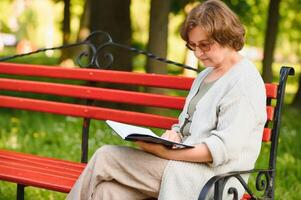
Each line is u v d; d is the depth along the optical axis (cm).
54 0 2555
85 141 614
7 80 647
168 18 1174
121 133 412
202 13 433
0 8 4875
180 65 578
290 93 2316
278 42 4006
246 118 421
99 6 1261
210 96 444
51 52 4634
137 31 3659
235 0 1722
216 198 411
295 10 2466
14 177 504
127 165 429
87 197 434
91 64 624
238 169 433
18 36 4866
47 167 541
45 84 626
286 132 1117
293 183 762
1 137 984
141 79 578
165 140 410
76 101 1402
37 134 992
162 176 426
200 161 423
